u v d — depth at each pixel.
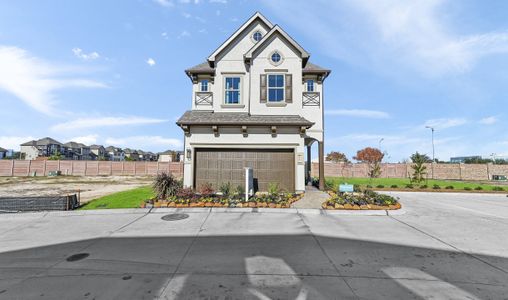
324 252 4.93
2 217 8.13
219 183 12.43
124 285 3.65
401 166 32.12
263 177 12.45
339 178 28.98
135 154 93.88
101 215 8.35
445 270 4.12
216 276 3.91
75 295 3.40
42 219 7.88
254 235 6.07
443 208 9.88
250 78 13.76
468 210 9.49
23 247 5.34
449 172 31.08
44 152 67.81
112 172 37.44
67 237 6.01
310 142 16.33
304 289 3.50
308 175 17.28
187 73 14.84
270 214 8.38
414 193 15.60
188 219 7.72
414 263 4.41
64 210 9.20
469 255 4.79
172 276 3.92
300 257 4.67
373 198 9.66
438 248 5.18
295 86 13.70
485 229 6.67
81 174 36.88
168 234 6.19
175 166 38.34
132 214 8.46
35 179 29.00
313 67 14.95
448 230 6.55
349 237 5.91
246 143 12.48
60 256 4.81
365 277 3.86
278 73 13.77
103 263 4.45
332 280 3.76
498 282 3.72
